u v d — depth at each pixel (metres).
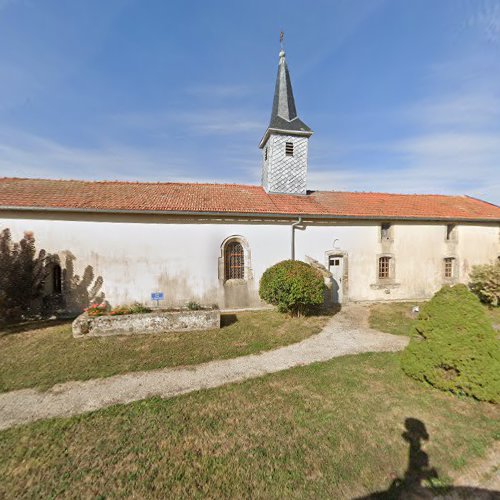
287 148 12.87
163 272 9.80
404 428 3.74
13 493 2.82
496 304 10.86
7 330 7.73
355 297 11.79
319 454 3.29
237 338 7.29
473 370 4.36
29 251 8.23
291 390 4.74
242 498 2.75
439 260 12.71
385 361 5.88
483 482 2.95
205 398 4.50
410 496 2.78
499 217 13.19
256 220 10.62
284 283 8.63
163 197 10.61
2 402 4.40
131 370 5.49
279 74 13.46
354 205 12.52
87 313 7.62
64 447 3.42
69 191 10.14
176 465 3.14
